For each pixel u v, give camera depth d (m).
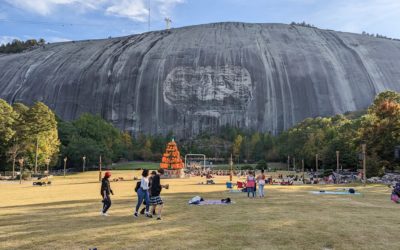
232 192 36.34
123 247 12.52
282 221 17.45
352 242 13.38
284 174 105.31
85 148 126.56
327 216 19.14
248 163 170.88
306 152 119.25
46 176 88.44
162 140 196.00
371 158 65.81
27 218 18.69
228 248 12.39
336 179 63.06
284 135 159.50
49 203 26.14
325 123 135.12
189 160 163.75
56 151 107.06
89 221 17.64
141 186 19.20
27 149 91.06
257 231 15.06
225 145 193.50
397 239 13.88
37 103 94.56
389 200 28.19
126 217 18.94
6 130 86.75
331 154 96.56
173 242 13.19
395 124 65.44
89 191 39.84
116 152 156.38
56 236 14.22
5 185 56.19
